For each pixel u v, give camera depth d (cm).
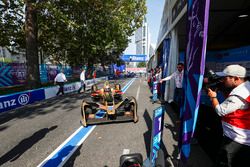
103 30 1661
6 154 331
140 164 192
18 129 469
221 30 832
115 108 489
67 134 422
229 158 180
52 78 1906
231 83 173
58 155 320
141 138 383
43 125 498
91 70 2566
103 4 1371
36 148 352
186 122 238
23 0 1005
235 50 639
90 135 411
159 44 1209
